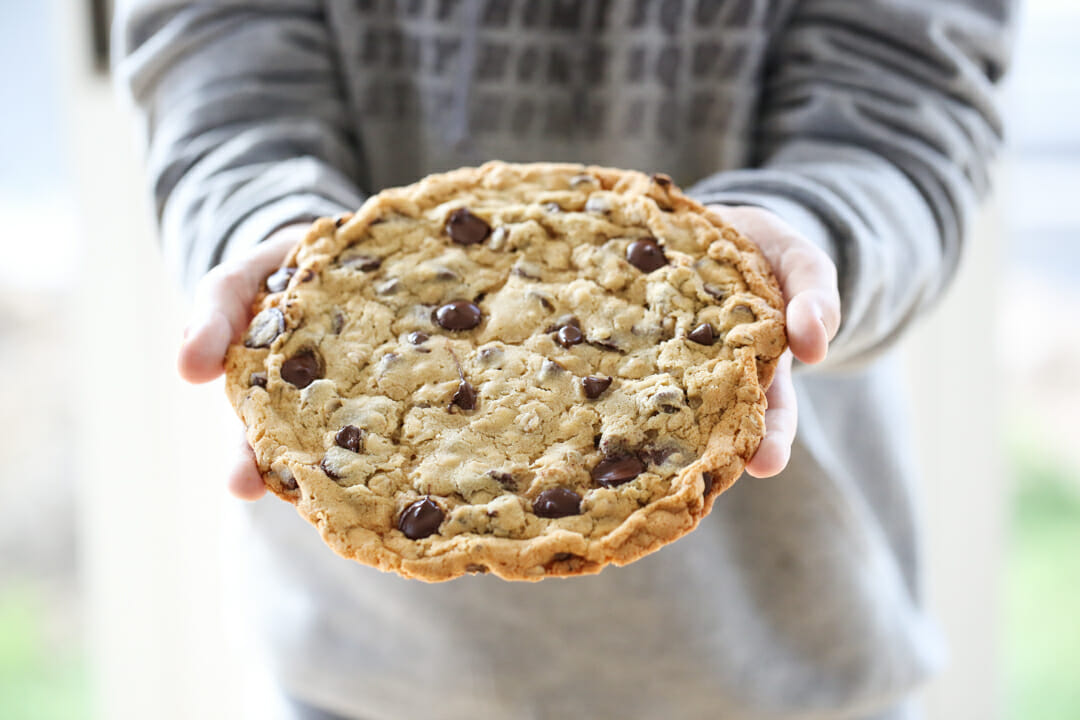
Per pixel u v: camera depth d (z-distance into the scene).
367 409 0.66
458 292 0.69
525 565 0.62
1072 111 1.11
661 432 0.65
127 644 1.21
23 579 1.23
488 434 0.65
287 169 0.77
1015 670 1.21
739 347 0.66
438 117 0.83
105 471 1.17
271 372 0.66
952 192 0.79
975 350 1.13
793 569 0.82
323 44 0.85
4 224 1.17
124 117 1.10
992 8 0.83
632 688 0.81
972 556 1.18
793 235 0.69
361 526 0.63
